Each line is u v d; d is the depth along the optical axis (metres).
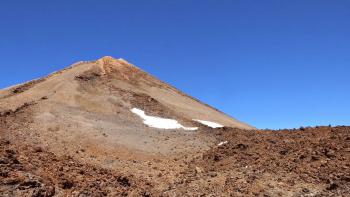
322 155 25.05
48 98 46.91
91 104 47.44
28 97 48.03
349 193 20.28
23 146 21.14
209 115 55.97
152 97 55.00
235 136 34.94
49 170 18.17
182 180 24.84
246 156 27.78
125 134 36.88
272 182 22.94
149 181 24.89
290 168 24.30
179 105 57.34
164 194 21.34
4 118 37.03
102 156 30.34
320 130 30.64
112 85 57.03
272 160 26.09
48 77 61.84
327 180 21.91
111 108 47.09
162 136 37.06
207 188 22.98
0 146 19.81
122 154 31.25
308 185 21.98
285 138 30.27
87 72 59.81
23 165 17.70
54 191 16.34
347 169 22.58
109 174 20.30
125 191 18.92
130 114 46.22
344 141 26.55
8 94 52.56
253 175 24.19
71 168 19.34
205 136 36.53
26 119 37.84
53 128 35.94
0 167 16.69
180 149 33.03
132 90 57.25
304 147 26.97
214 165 27.64
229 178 24.23
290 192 21.56
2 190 15.21
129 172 26.89
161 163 29.62
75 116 41.38
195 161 29.36
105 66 65.75
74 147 31.78
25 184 15.93
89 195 17.16
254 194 21.69
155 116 46.84
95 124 39.31
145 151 32.38
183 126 43.12
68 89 51.22
